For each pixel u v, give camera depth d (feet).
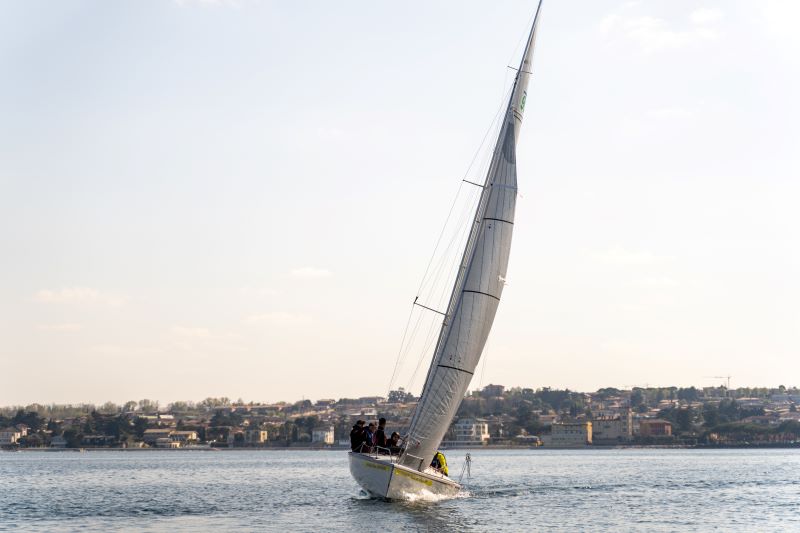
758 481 345.72
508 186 201.57
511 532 175.52
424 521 187.21
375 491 202.39
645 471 461.78
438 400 199.62
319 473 464.65
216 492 297.94
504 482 338.95
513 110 203.31
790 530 184.85
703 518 203.31
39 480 414.41
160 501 259.60
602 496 258.98
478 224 202.39
